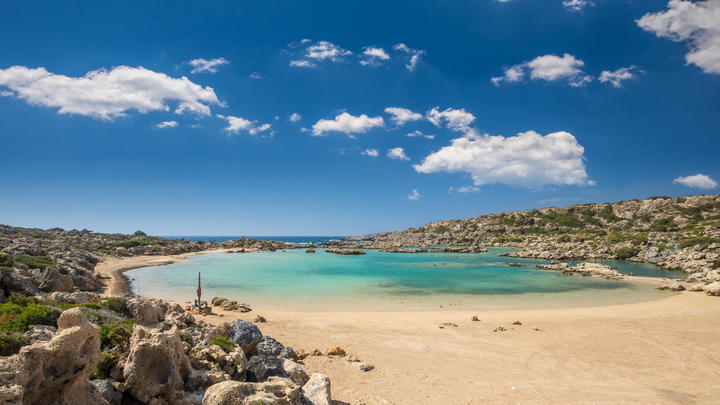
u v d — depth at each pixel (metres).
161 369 10.47
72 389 8.48
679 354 22.91
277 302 42.41
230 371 13.96
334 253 139.25
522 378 18.98
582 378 19.08
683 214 159.00
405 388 17.28
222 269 81.19
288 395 10.10
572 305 41.03
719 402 16.44
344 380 17.88
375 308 39.22
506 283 60.00
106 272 70.44
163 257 112.44
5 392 6.59
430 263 99.50
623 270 78.44
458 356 22.38
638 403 16.28
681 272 74.25
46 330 13.56
